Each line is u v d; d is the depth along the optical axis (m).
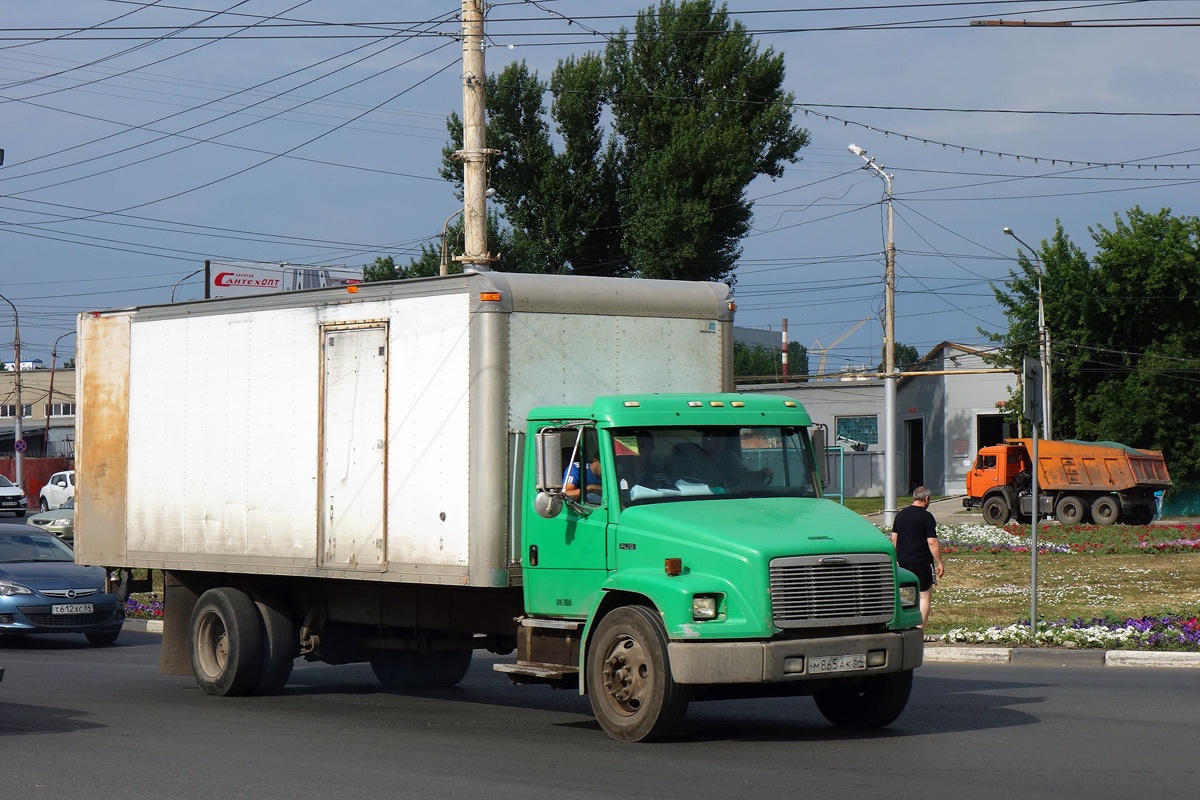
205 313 16.28
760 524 11.80
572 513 12.62
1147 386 65.19
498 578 12.94
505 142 59.62
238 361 15.79
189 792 9.87
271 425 15.33
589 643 12.24
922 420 79.81
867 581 11.72
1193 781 9.84
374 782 10.14
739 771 10.39
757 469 12.85
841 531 11.89
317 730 13.12
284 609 16.36
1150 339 67.69
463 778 10.26
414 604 14.98
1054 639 19.78
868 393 80.56
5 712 14.69
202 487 16.22
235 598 16.20
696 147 55.09
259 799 9.57
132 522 17.17
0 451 113.25
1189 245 66.25
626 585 11.83
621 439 12.46
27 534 25.23
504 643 14.86
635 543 12.02
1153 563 33.97
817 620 11.41
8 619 22.53
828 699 13.05
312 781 10.23
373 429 14.15
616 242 61.03
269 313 15.42
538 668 12.73
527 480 12.98
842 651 11.48
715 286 14.55
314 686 17.48
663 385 14.04
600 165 60.09
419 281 13.73
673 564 11.59
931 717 13.38
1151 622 20.59
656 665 11.48
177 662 17.27
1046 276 68.38
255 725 13.52
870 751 11.33
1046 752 11.18
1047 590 28.02
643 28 58.50
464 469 13.13
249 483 15.57
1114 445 53.03
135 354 17.27
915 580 12.30
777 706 14.78
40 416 121.88
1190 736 12.02
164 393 16.81
